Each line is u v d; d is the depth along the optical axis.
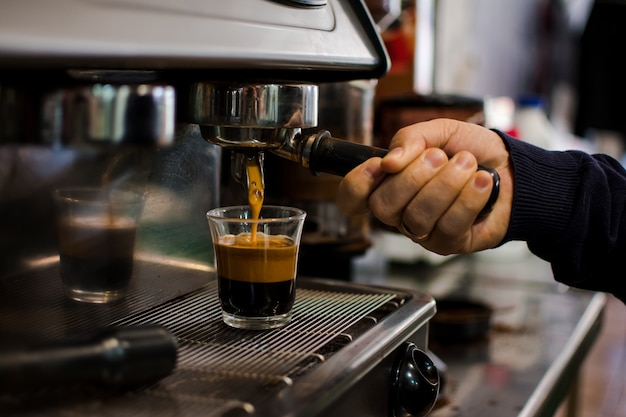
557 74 3.21
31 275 0.64
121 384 0.57
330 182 0.94
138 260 0.72
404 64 1.43
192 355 0.64
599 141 3.13
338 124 0.93
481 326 0.98
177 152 0.75
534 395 0.83
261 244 0.67
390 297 0.75
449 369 0.89
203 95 0.65
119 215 0.69
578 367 1.00
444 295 1.10
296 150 0.70
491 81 2.37
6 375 0.53
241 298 0.68
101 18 0.52
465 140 0.75
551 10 3.05
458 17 1.93
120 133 0.51
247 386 0.59
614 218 0.78
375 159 0.67
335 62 0.67
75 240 0.67
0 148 0.62
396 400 0.67
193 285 0.78
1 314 0.63
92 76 0.61
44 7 0.50
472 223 0.69
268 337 0.67
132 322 0.70
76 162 0.67
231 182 0.85
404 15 1.42
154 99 0.52
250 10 0.62
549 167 0.76
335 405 0.59
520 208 0.74
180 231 0.76
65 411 0.56
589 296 1.15
